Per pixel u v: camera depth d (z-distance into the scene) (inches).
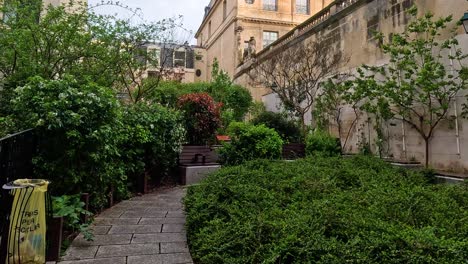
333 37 422.9
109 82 305.7
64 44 261.3
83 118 150.4
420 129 279.4
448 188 175.9
